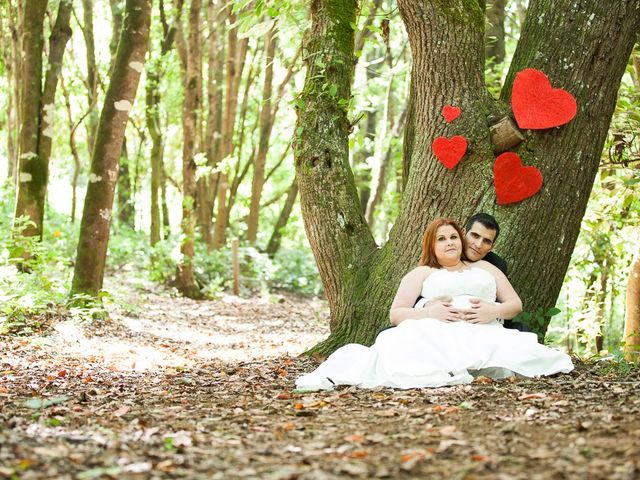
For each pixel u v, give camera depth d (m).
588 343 14.55
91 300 11.34
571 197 7.25
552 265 7.27
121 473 3.45
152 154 20.48
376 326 7.61
